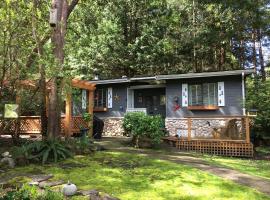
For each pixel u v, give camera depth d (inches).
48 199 192.2
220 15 875.4
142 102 748.0
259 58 1025.5
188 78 645.9
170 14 928.3
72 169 309.4
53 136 387.9
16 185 243.4
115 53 891.4
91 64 886.4
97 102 758.5
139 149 465.1
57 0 411.8
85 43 855.7
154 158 378.9
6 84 351.9
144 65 914.7
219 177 296.5
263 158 471.2
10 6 333.1
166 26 933.8
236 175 311.0
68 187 223.6
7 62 337.4
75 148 388.5
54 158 345.1
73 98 521.7
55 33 402.3
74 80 513.3
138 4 903.7
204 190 253.4
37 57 350.6
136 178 281.6
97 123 592.7
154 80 680.4
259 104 560.1
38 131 530.6
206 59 1038.4
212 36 872.9
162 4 921.5
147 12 919.7
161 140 519.2
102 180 271.9
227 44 968.9
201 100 633.0
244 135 520.4
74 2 463.5
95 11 826.8
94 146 422.0
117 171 304.5
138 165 333.4
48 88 410.3
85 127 559.2
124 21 917.8
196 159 404.8
